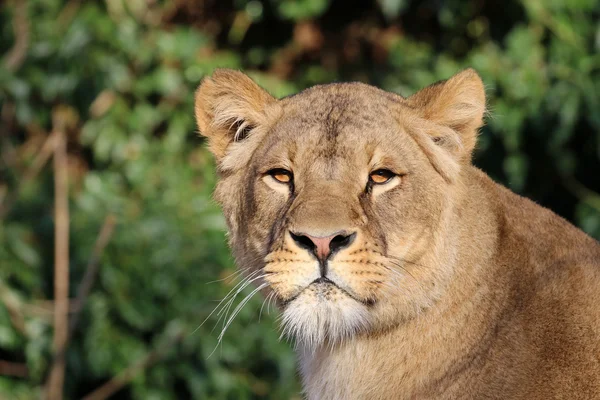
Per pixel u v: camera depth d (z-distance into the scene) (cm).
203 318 1205
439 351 655
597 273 643
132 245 1241
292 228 650
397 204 666
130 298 1222
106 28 1344
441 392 652
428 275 661
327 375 684
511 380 630
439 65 1306
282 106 714
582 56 1225
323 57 1513
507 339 639
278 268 658
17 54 1348
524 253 659
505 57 1256
